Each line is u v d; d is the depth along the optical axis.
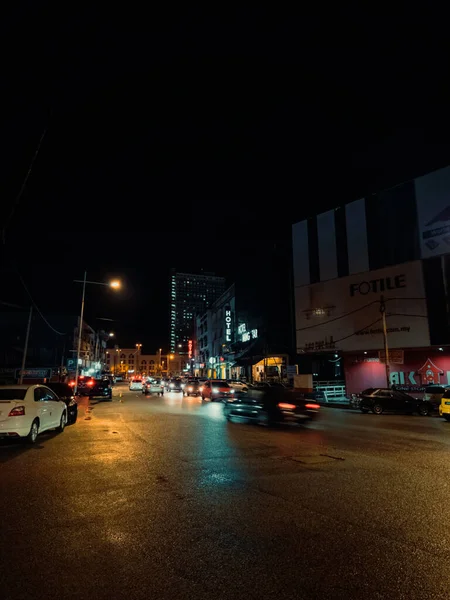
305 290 35.97
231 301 63.19
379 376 31.50
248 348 50.91
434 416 21.38
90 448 10.38
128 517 5.32
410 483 7.03
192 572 3.82
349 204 34.34
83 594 3.44
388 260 31.30
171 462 8.70
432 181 29.66
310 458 9.20
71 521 5.17
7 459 9.04
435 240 28.97
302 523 5.11
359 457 9.34
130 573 3.80
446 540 4.59
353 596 3.41
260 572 3.82
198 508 5.69
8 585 3.59
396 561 4.06
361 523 5.12
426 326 28.73
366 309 32.03
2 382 47.84
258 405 16.25
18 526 5.00
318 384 37.44
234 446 10.73
